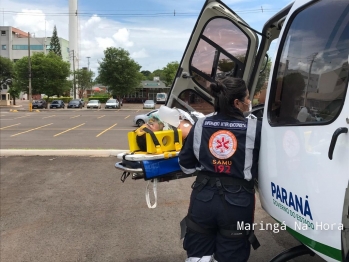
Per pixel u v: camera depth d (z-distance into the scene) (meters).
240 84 2.41
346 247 1.78
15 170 7.48
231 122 2.38
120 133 16.05
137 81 53.94
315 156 1.88
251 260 3.64
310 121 1.98
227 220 2.29
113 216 4.94
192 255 2.46
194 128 2.46
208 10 3.68
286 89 2.24
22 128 18.58
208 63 3.94
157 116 2.96
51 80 53.75
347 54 1.79
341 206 1.73
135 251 3.92
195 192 2.42
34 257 3.80
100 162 8.16
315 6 2.09
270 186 2.29
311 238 1.95
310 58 2.08
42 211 5.15
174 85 4.05
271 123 2.29
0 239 4.25
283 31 2.38
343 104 1.75
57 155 8.89
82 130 17.53
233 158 2.32
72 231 4.46
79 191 6.05
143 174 2.68
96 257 3.79
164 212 5.07
